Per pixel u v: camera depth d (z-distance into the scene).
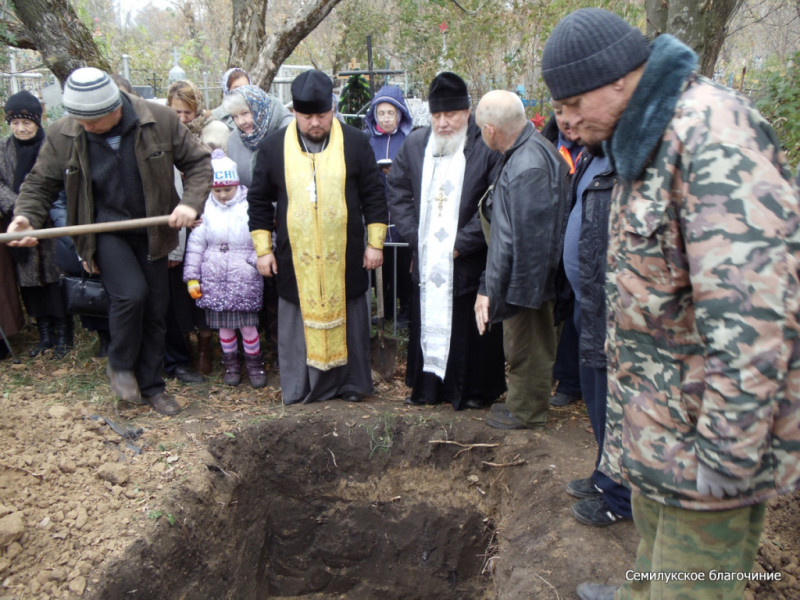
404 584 4.29
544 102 6.71
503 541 3.44
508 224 3.24
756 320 1.41
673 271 1.63
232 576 3.75
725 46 10.58
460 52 7.21
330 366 4.14
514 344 3.71
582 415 4.08
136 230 3.73
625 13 6.58
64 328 4.82
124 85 4.50
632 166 1.62
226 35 17.94
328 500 4.27
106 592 2.74
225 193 4.25
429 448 4.11
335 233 3.96
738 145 1.46
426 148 3.95
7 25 5.72
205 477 3.57
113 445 3.61
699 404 1.68
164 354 4.59
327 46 14.73
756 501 1.62
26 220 3.40
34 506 3.03
